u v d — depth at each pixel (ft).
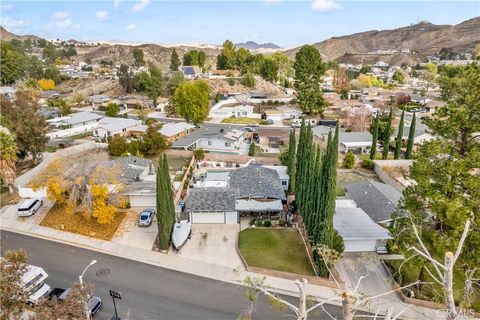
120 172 136.15
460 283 84.89
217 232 117.80
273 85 452.35
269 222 120.88
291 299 86.17
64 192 119.96
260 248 107.76
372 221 111.04
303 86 310.24
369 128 246.88
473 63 75.92
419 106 341.21
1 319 54.49
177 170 172.65
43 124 171.12
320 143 215.92
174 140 229.25
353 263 100.22
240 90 424.05
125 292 88.22
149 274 95.86
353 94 411.95
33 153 169.58
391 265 98.53
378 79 535.60
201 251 106.93
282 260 101.86
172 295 87.45
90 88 437.58
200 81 314.14
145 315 80.23
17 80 436.76
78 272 95.91
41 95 381.81
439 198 75.05
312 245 100.83
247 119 308.40
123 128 242.58
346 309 36.24
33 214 126.11
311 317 80.07
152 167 164.35
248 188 134.51
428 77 519.60
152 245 109.50
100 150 200.95
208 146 211.20
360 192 134.92
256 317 79.66
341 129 251.80
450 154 80.28
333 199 89.04
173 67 558.97
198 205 122.62
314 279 92.17
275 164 184.34
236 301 85.51
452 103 79.46
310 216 106.11
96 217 117.39
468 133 78.79
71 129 249.75
